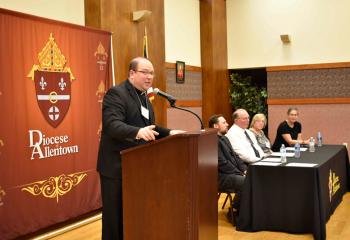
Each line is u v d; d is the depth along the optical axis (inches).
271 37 329.4
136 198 91.0
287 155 198.2
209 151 91.5
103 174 103.5
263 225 167.9
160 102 256.5
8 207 149.3
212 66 321.7
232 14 342.3
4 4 165.2
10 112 150.0
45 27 164.7
